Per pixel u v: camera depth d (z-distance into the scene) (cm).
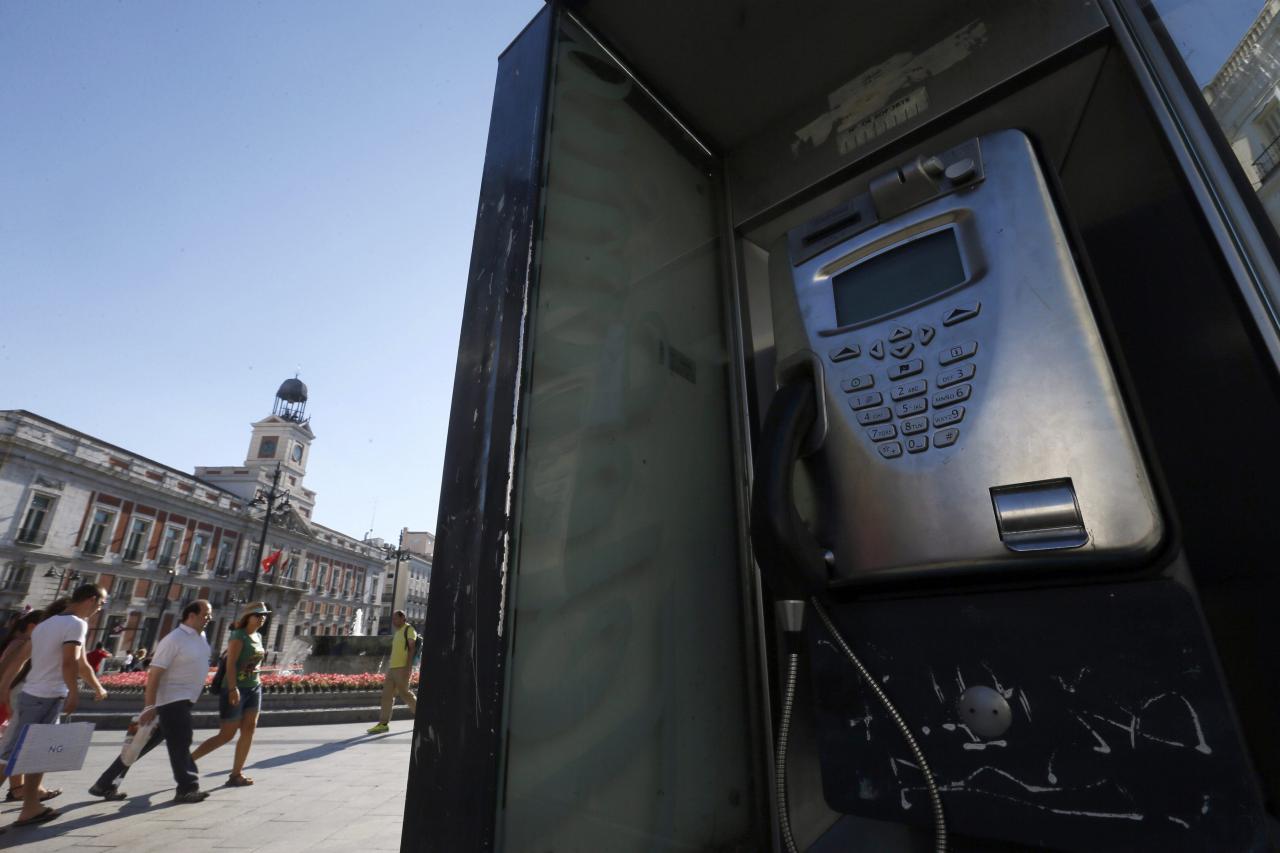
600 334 78
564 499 65
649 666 72
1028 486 56
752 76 102
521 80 87
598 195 84
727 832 76
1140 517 51
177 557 3006
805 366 75
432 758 56
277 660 3538
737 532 94
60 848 276
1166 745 46
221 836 291
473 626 57
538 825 53
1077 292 60
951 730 55
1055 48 79
